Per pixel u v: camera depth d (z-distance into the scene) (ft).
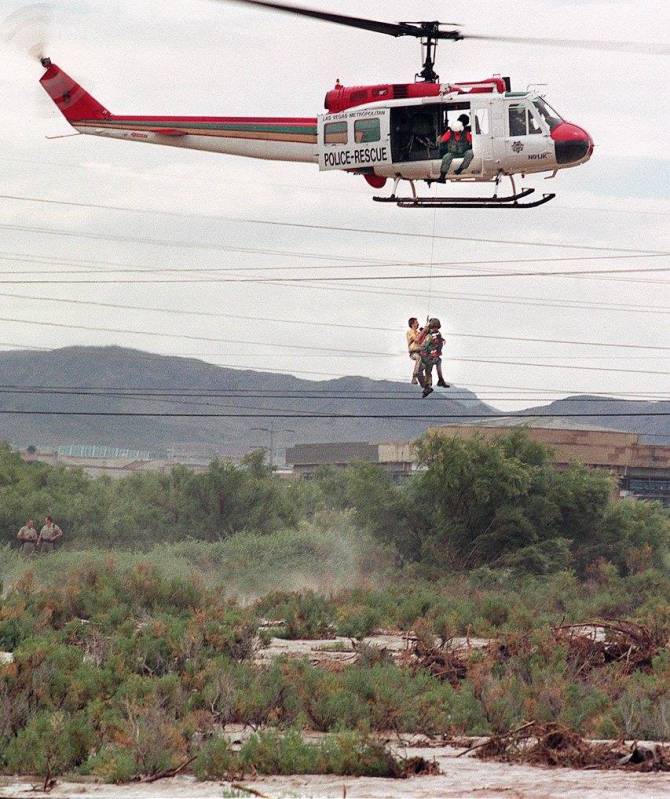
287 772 128.57
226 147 391.45
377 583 627.46
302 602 353.10
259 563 654.12
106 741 143.13
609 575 630.33
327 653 269.64
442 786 118.42
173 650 220.64
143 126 409.28
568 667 218.18
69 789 120.98
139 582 356.59
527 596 524.93
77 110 417.08
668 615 352.49
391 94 359.87
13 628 263.49
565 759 136.15
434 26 335.88
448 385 373.20
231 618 271.08
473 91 353.92
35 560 609.42
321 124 370.12
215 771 127.54
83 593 334.85
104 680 178.50
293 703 171.42
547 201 354.54
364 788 117.91
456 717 164.25
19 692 167.02
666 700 171.12
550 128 347.36
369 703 170.81
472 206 358.84
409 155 356.59
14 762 133.69
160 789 120.37
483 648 248.32
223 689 175.94
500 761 138.00
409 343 373.61
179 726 146.20
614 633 266.36
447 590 574.56
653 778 122.42
